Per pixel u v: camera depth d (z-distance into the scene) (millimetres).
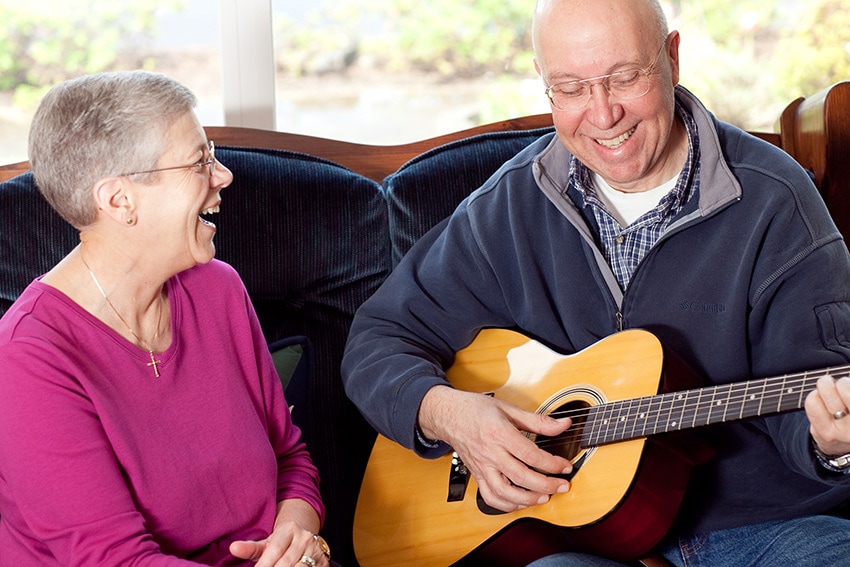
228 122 2510
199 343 1594
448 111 3420
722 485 1670
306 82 3324
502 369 1850
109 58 2961
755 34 3334
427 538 1772
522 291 1897
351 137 3389
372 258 2111
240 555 1458
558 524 1589
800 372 1467
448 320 1938
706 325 1681
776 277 1628
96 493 1394
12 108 2971
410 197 2105
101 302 1496
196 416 1547
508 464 1618
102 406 1432
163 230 1478
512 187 1910
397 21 3332
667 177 1757
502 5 3373
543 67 1699
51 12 2916
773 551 1608
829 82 3355
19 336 1412
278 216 2059
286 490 1687
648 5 1643
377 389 1832
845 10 3314
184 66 2990
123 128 1414
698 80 3352
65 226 1948
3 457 1395
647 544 1567
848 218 2074
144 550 1403
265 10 2455
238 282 1699
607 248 1795
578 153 1732
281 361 1938
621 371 1651
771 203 1645
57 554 1409
